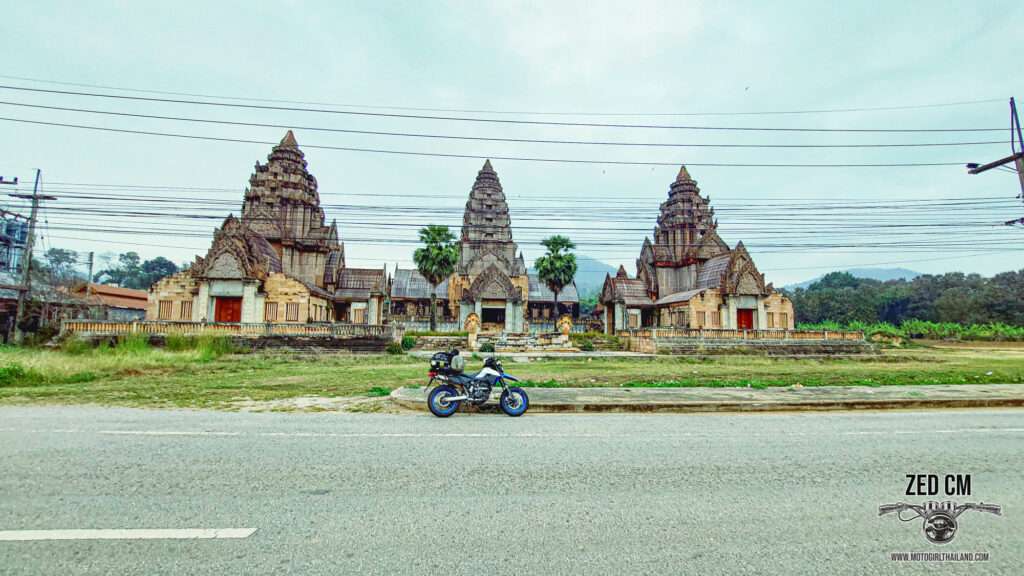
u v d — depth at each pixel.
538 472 5.73
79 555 3.55
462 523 4.24
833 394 12.36
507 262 64.69
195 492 4.90
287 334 30.50
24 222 36.12
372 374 18.48
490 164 72.69
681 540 3.97
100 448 6.61
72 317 42.22
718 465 6.12
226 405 10.96
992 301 88.19
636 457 6.46
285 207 45.78
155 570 3.37
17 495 4.74
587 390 12.89
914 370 22.08
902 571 3.53
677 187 53.78
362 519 4.29
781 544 3.93
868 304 108.38
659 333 34.78
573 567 3.49
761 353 34.62
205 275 35.22
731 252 44.62
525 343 37.72
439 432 7.98
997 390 13.38
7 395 12.19
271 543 3.80
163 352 25.20
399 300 70.00
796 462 6.30
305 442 7.12
